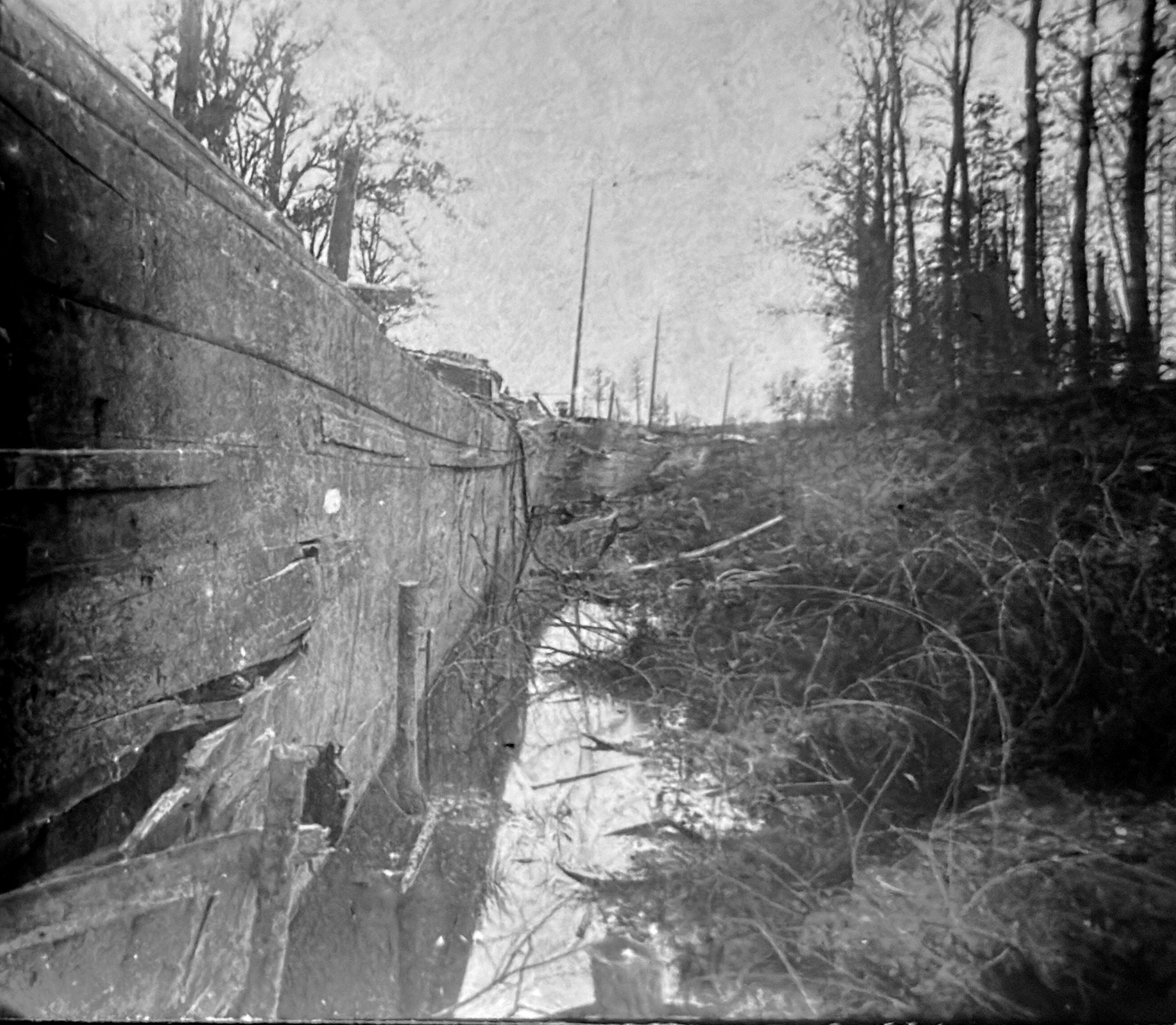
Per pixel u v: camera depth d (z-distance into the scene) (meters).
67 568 1.82
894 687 5.12
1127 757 4.32
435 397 5.30
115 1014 1.87
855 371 7.64
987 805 4.14
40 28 1.67
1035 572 5.38
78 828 2.01
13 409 1.64
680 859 3.94
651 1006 3.04
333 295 3.43
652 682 5.74
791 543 6.82
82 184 1.82
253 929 2.41
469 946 3.27
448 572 5.92
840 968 3.21
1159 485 5.52
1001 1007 2.99
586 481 8.91
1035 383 6.85
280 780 2.45
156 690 2.18
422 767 4.59
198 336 2.34
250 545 2.70
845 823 4.23
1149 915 3.32
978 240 7.11
